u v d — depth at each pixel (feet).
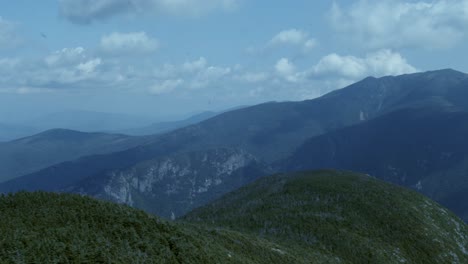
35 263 174.91
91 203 275.80
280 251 383.45
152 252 228.43
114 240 224.94
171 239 254.68
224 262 265.34
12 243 185.98
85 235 217.77
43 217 234.99
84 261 187.83
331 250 470.39
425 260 510.99
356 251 474.49
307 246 466.29
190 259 242.17
